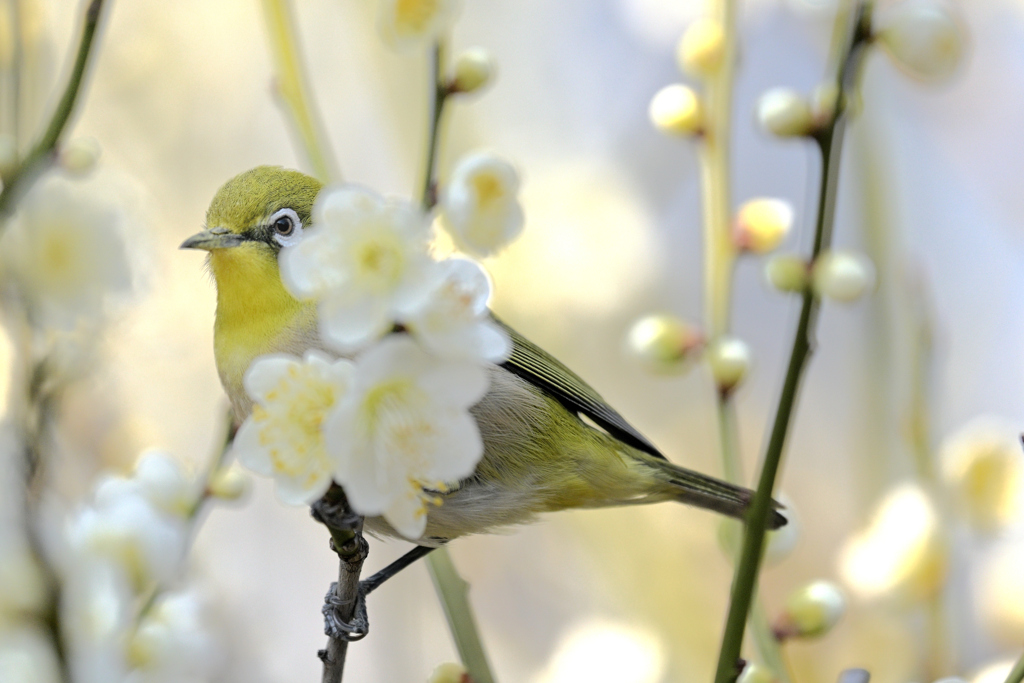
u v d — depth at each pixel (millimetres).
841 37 1968
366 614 2033
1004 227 3033
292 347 2066
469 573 2850
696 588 2568
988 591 2086
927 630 2059
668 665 2379
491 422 2096
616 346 2775
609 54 3010
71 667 1955
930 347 2080
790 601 1992
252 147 2891
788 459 3072
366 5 2887
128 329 2379
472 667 2037
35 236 1990
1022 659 1977
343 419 1898
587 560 2646
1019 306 2998
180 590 2018
